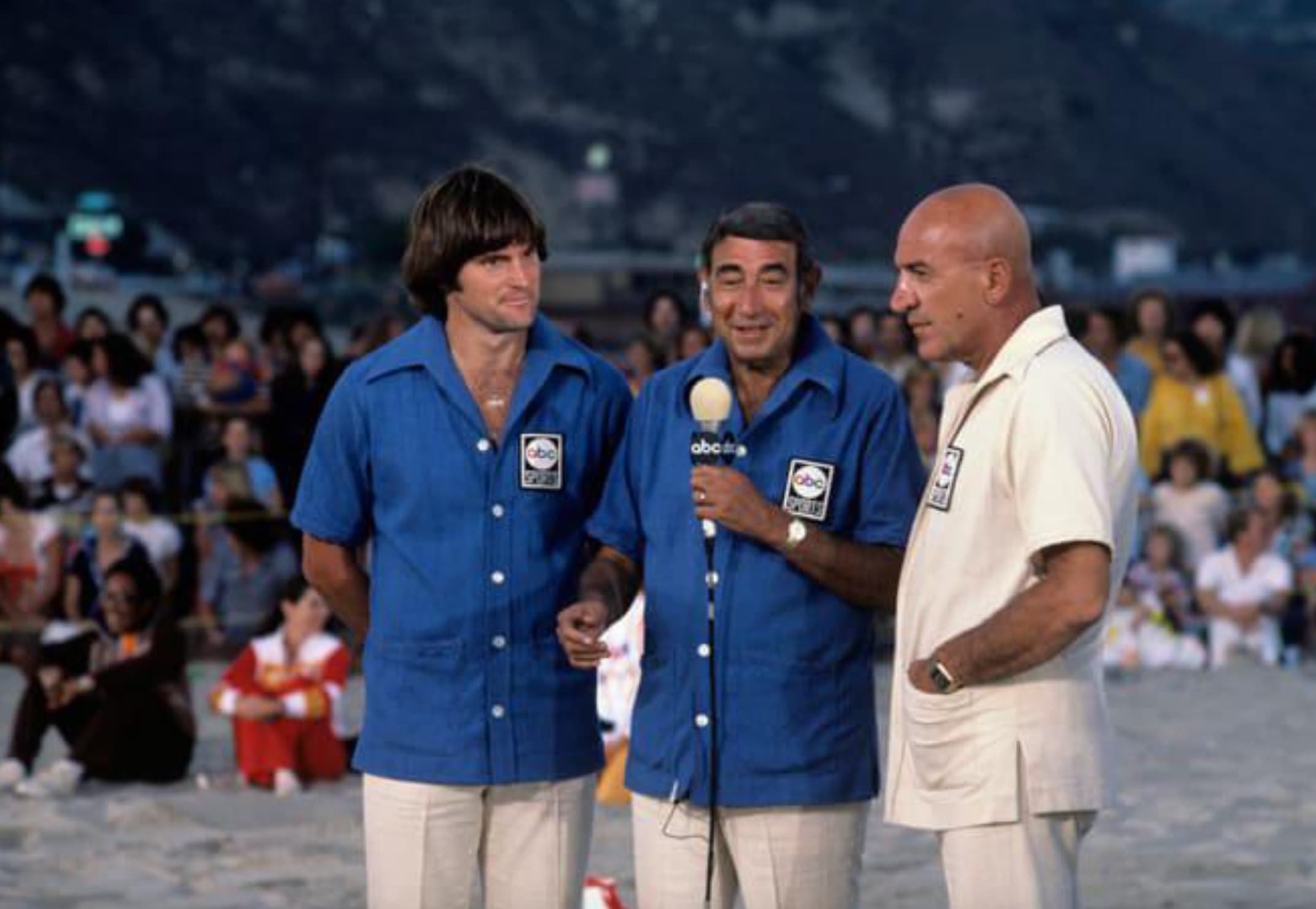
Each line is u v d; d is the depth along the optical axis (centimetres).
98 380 4531
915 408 4209
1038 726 1346
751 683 1481
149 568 3078
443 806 1502
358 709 3678
